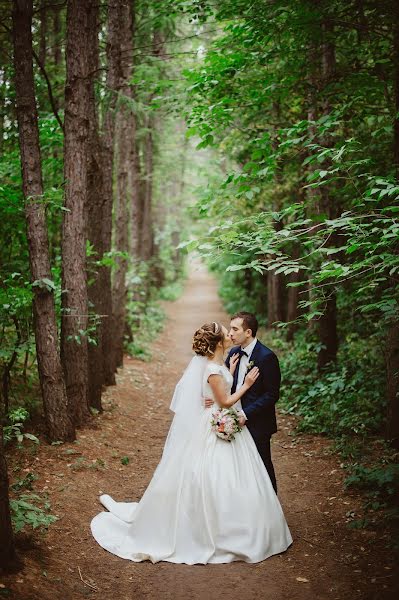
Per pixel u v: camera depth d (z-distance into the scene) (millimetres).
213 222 11844
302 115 9797
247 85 7711
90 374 7945
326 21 6465
